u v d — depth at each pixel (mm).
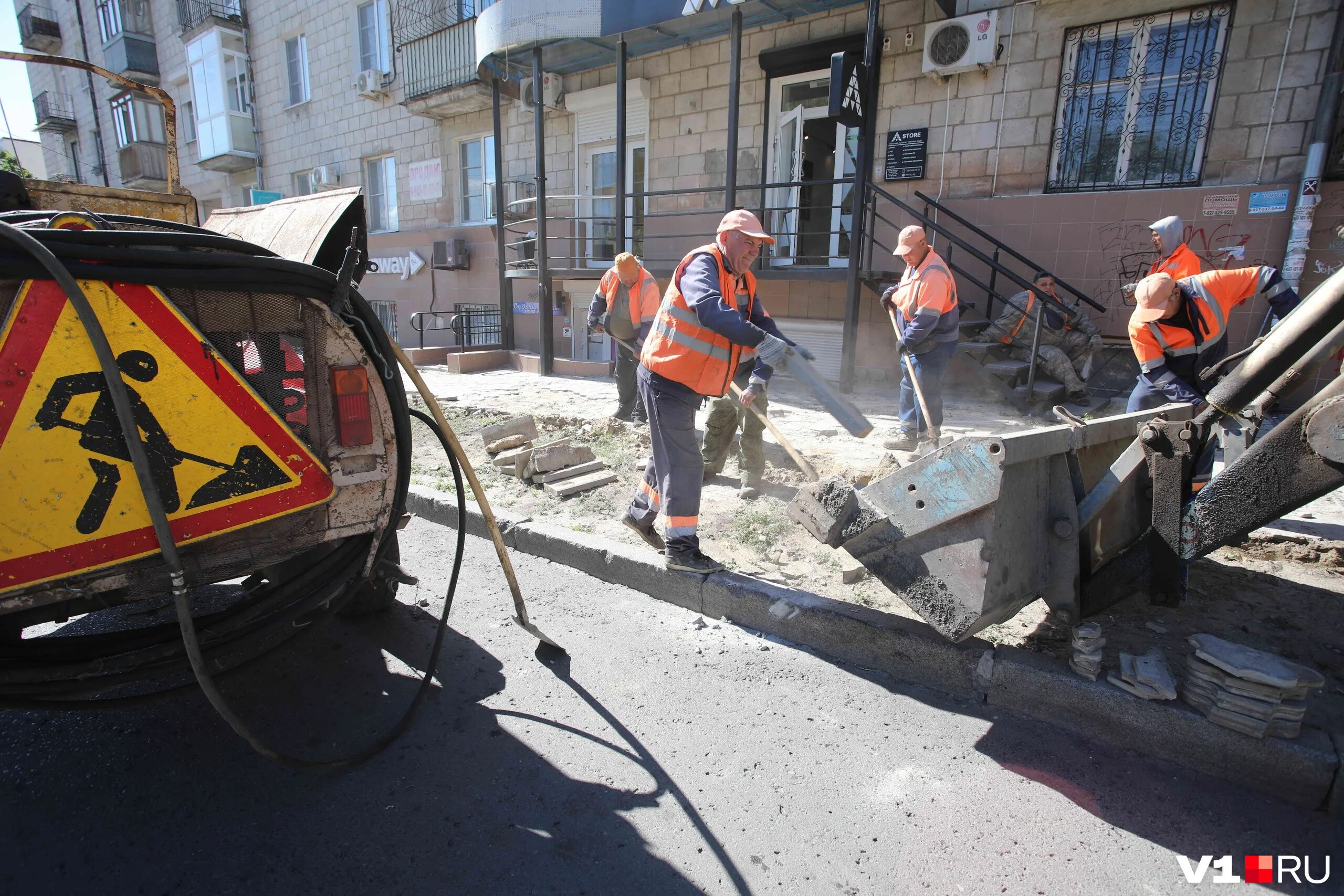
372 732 2623
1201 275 4008
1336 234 6766
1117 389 7949
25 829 2172
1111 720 2471
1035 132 8117
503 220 11852
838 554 3855
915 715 2672
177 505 1907
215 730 2648
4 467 1645
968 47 8094
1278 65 6855
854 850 2062
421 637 3312
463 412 7684
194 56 17938
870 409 7555
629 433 6453
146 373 1820
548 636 3301
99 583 1816
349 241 2723
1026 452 2412
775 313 10406
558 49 10562
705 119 10578
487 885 1954
